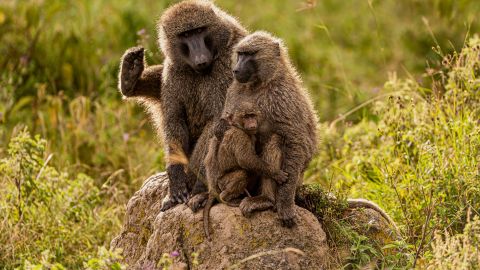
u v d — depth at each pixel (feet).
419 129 40.65
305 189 34.53
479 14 66.59
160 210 35.19
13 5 64.34
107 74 60.95
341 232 33.32
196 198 32.91
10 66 60.18
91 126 53.31
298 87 33.17
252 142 31.53
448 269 29.76
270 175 31.35
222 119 32.24
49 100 56.13
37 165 42.24
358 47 71.67
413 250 34.14
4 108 55.11
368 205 35.17
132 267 34.65
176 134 36.29
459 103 41.09
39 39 62.23
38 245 39.50
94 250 40.47
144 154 50.72
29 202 40.98
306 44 72.28
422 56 66.69
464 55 45.93
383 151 42.50
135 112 58.18
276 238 31.45
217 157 32.30
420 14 73.41
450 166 37.73
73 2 69.67
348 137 46.98
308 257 31.48
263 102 32.30
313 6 50.90
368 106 53.57
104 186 44.80
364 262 32.58
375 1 77.61
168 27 36.14
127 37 65.05
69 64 60.95
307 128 32.78
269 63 32.40
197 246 32.01
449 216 35.78
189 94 36.37
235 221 31.68
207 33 35.91
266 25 75.82
